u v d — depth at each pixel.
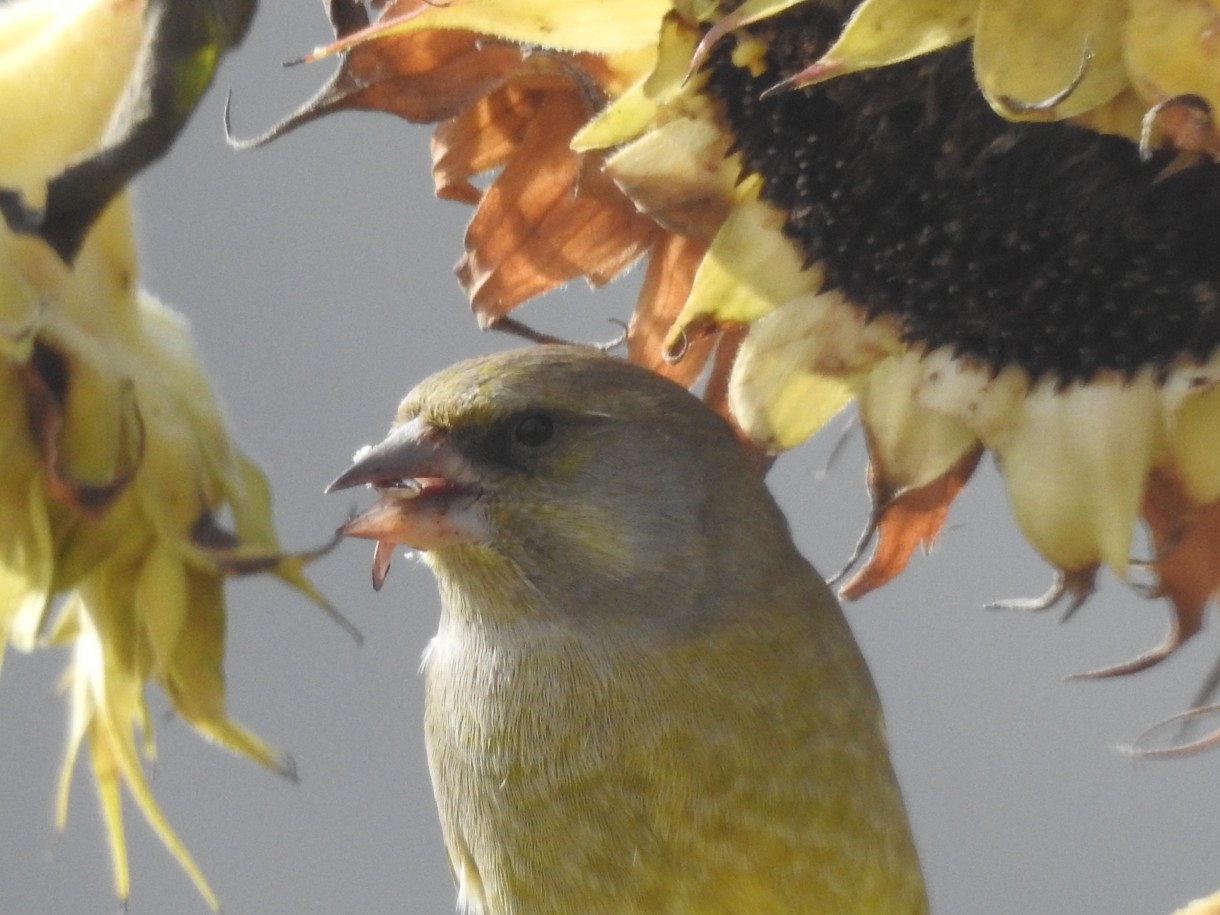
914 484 2.07
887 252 2.06
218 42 2.03
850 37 2.04
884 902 2.09
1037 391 2.06
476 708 2.10
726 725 2.09
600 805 2.09
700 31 2.06
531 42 2.06
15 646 2.04
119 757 2.05
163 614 2.04
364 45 2.06
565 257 2.08
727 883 2.09
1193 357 2.06
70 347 2.04
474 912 2.10
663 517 2.09
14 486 2.04
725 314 2.07
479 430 2.09
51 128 2.04
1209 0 2.03
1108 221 2.06
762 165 2.07
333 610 2.05
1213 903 2.06
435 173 2.07
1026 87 2.04
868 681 2.10
